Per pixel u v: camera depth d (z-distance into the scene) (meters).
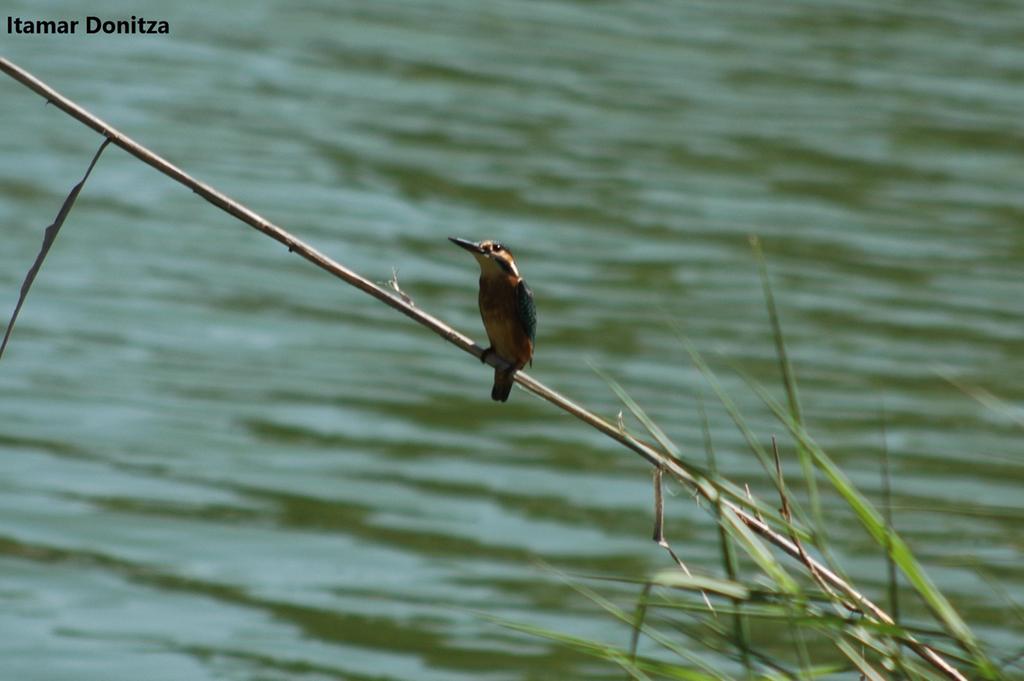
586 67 27.44
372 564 12.92
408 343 17.62
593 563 13.09
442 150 23.30
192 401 15.68
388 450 15.08
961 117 26.20
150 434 14.92
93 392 15.65
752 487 14.58
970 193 23.11
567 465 15.05
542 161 23.12
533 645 11.66
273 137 23.38
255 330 17.50
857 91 27.20
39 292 17.92
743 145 24.34
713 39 29.48
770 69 27.94
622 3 31.70
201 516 13.55
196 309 17.94
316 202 21.08
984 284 19.84
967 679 5.27
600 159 23.36
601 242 20.38
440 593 12.38
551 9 30.75
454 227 20.61
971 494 14.38
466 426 15.70
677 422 15.85
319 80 26.23
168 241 19.77
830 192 22.80
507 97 25.80
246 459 14.65
